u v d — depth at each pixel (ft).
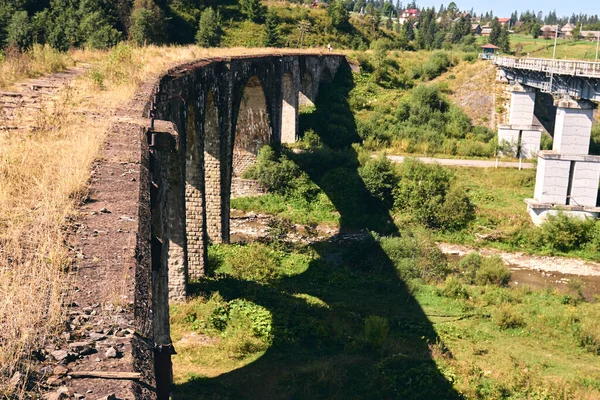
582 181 133.69
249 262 99.91
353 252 116.88
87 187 29.48
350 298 93.86
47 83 65.92
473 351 75.31
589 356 77.41
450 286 98.63
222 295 82.89
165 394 32.55
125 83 60.64
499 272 106.52
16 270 20.20
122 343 16.56
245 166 151.64
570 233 124.77
